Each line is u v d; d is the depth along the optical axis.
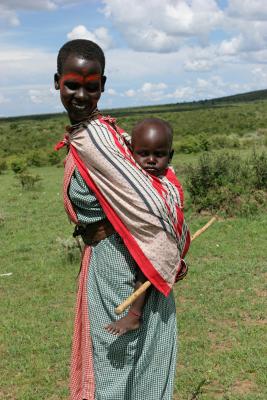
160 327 2.83
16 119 139.88
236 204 12.95
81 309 2.96
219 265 8.95
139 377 2.81
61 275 9.14
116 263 2.77
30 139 73.12
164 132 2.73
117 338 2.79
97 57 2.77
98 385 2.87
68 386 5.10
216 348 5.77
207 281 8.16
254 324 6.41
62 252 10.28
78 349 3.00
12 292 8.43
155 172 2.75
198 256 9.66
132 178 2.62
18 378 5.33
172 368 2.92
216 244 10.37
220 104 171.50
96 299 2.84
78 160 2.75
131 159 2.73
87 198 2.76
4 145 69.12
